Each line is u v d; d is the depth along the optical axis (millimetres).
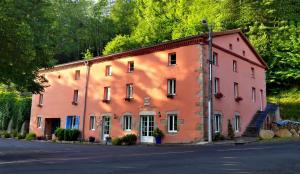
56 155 16000
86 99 32188
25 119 39438
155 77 26859
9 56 17078
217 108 25172
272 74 43125
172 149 18719
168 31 48875
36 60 19094
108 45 45844
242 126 28484
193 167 10344
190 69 24781
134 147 22141
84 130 31625
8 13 16594
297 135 29188
